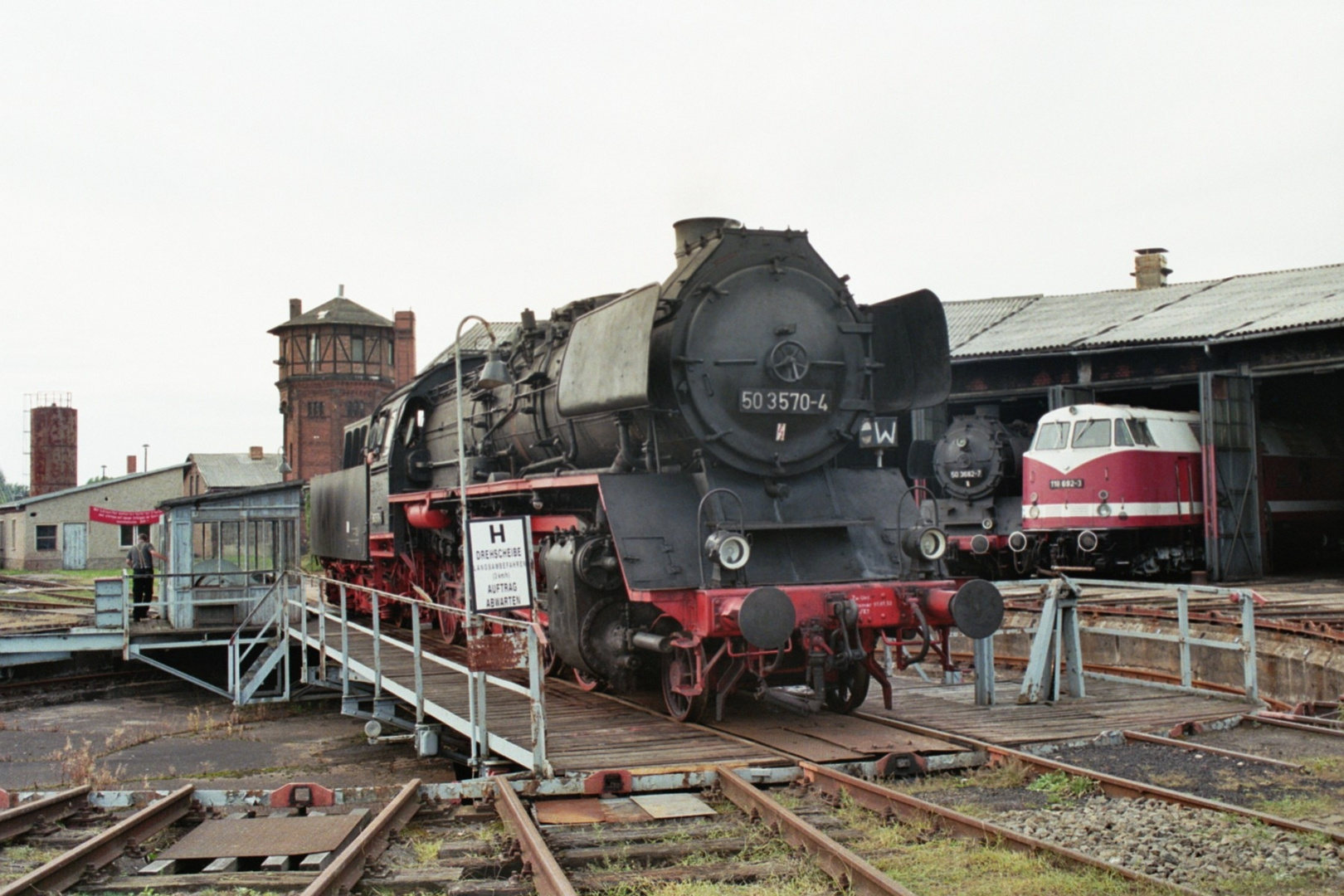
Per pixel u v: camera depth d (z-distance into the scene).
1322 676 11.56
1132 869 5.61
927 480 25.09
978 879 5.53
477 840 6.54
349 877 5.74
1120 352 23.27
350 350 55.78
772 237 10.01
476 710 8.46
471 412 14.84
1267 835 6.02
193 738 14.14
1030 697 10.14
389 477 16.75
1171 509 21.27
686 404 9.37
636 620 9.85
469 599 8.41
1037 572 22.47
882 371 10.90
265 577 19.02
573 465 11.48
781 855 6.03
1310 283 24.59
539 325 13.38
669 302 9.59
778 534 9.49
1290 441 26.20
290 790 7.60
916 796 7.21
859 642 8.76
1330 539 27.84
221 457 53.84
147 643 17.66
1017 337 25.47
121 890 5.87
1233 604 16.11
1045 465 21.45
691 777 7.38
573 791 7.24
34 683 17.98
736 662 8.91
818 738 8.47
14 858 6.53
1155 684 11.14
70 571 49.75
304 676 15.98
